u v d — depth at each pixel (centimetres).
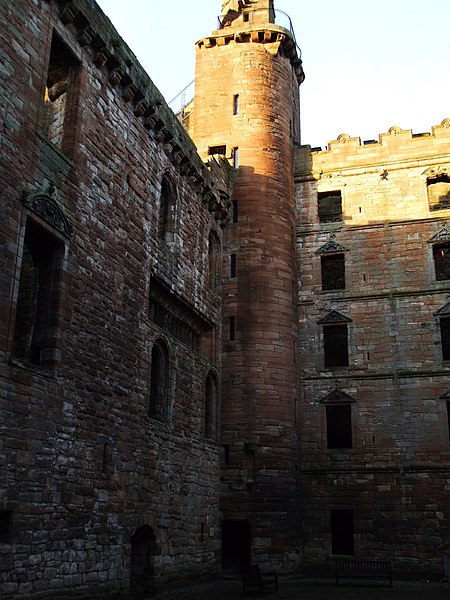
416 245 3538
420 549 3094
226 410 3156
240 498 3022
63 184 1931
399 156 3703
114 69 2280
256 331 3256
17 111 1752
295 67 4081
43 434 1708
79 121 2062
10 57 1748
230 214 3450
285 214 3544
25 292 1941
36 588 1622
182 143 2809
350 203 3709
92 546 1880
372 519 3189
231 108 3700
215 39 3856
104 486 1972
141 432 2261
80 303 1950
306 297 3603
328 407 3441
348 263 3609
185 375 2756
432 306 3416
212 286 3266
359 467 3272
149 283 2452
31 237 1878
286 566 2980
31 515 1630
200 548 2730
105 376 2050
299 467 3291
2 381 1577
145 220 2459
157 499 2348
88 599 1833
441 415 3241
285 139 3703
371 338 3453
